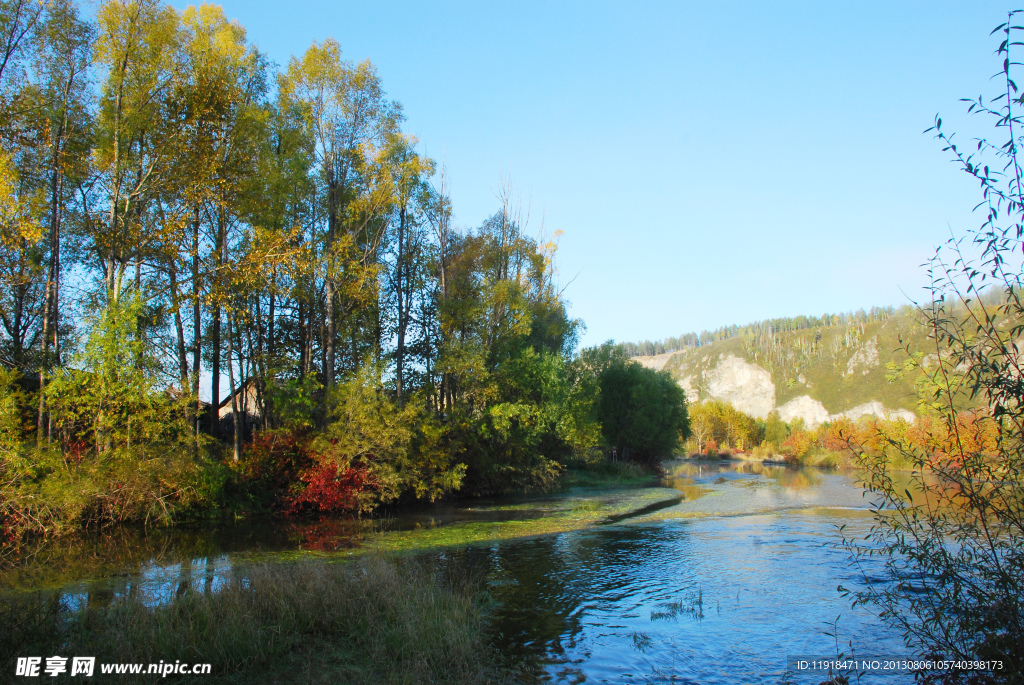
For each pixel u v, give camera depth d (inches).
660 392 2231.8
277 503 913.5
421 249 1370.6
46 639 305.1
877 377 6594.5
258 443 956.6
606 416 2084.2
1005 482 250.4
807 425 6407.5
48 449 708.0
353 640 341.1
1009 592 247.1
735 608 448.1
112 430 758.5
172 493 772.0
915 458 277.1
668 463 3538.4
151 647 298.8
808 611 439.5
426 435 1097.4
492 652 350.6
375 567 431.8
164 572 511.2
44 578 487.2
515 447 1299.2
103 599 414.9
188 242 899.4
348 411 925.8
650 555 637.9
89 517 716.7
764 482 1734.7
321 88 1083.9
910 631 299.1
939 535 276.1
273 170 1016.2
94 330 751.1
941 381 264.4
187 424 829.8
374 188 1103.0
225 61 941.2
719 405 5078.7
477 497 1244.5
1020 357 229.9
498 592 483.2
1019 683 236.5
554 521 898.1
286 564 515.2
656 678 318.3
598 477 1720.0
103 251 838.5
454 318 1259.2
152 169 851.4
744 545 698.2
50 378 735.7
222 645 306.5
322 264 1015.0
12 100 739.4
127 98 866.1
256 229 931.3
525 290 1427.2
